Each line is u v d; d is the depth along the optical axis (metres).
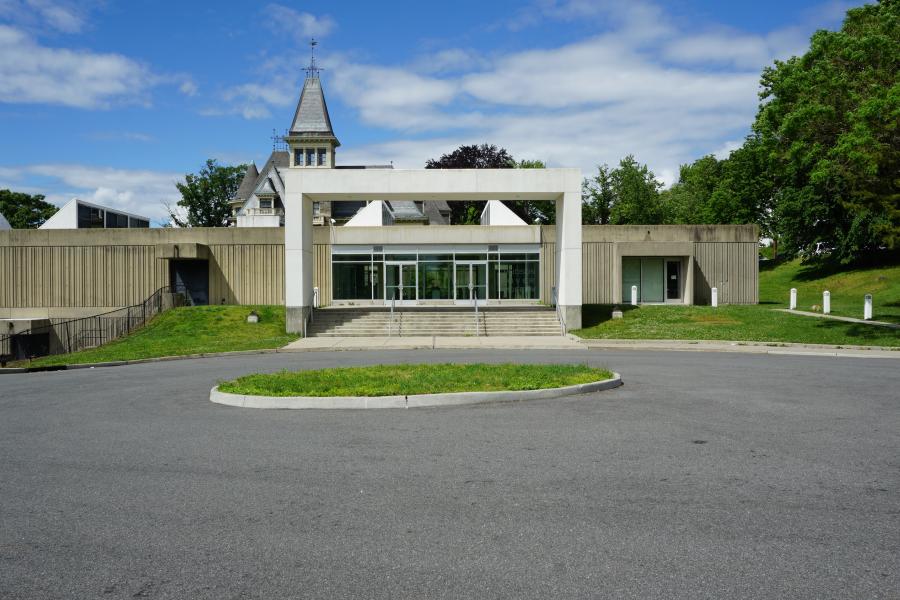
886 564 4.70
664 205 76.88
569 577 4.54
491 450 7.92
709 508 5.87
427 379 12.45
